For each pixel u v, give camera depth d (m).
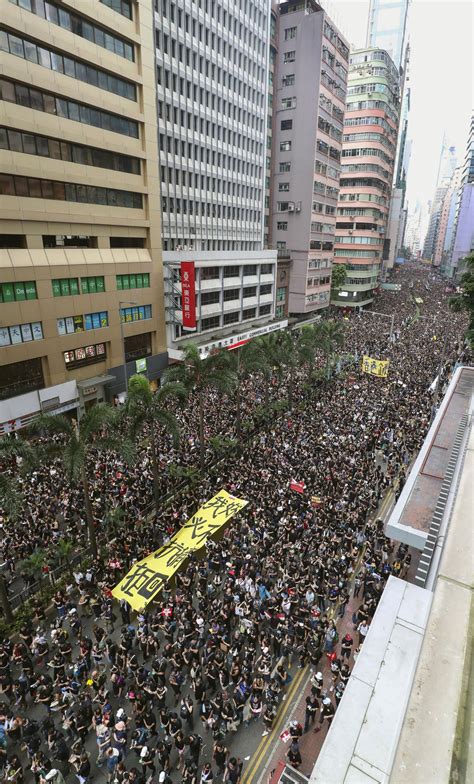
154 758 13.03
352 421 35.09
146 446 31.03
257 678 14.41
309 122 69.94
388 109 98.00
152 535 21.72
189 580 18.50
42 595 18.77
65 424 20.61
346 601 18.34
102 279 37.88
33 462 19.39
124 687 14.94
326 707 13.56
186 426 34.69
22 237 32.03
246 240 63.31
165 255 44.06
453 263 157.12
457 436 20.09
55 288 34.06
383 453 30.64
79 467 19.22
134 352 42.94
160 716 13.38
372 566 18.88
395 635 6.79
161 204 45.81
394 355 55.34
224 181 56.31
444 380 46.03
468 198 144.38
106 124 36.00
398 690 5.95
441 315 88.81
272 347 39.94
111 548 21.05
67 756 12.62
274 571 19.38
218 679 15.07
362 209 98.38
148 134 39.66
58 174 32.72
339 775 5.02
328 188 78.25
